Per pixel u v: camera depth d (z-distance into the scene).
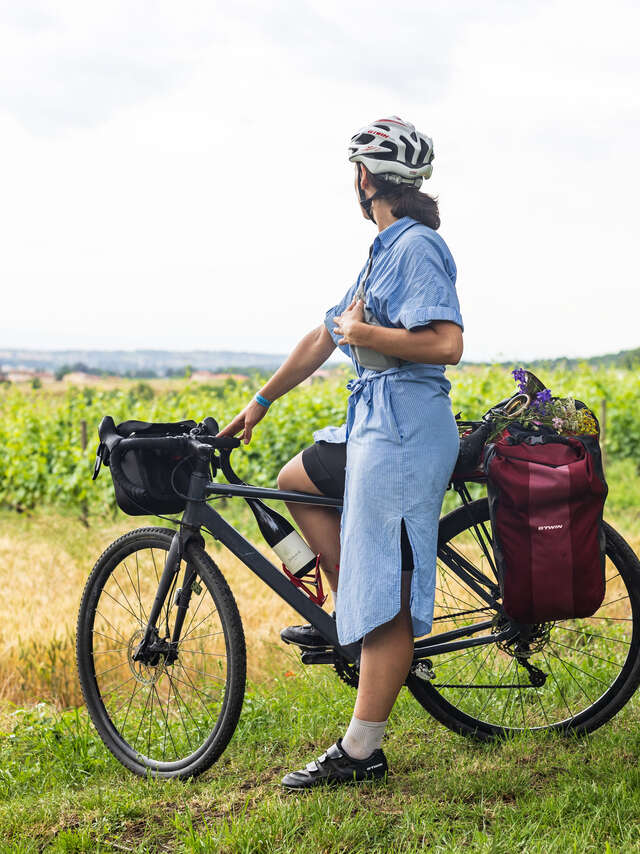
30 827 2.58
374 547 2.51
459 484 2.88
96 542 8.75
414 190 2.63
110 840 2.46
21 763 3.10
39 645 4.78
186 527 2.89
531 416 2.70
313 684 3.64
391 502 2.51
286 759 2.95
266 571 2.88
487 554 2.90
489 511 2.65
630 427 12.86
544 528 2.50
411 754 2.89
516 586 2.54
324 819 2.43
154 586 5.48
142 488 2.83
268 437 12.27
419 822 2.42
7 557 7.80
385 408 2.55
